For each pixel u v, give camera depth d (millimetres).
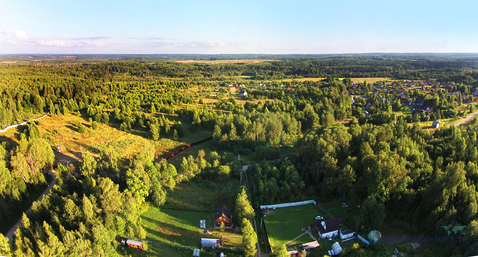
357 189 65438
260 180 72188
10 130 102688
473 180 62188
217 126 115125
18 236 46812
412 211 58219
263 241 57469
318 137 79625
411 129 100000
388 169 58438
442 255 49062
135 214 61219
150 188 69688
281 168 77938
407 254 50281
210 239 56250
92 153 97750
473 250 44531
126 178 70938
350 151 79875
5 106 111312
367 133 82875
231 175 83000
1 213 59375
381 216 54469
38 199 69250
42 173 75750
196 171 81562
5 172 64500
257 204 67875
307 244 53688
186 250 54750
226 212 63125
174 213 66125
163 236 58281
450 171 55188
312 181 75938
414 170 64438
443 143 84125
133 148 106500
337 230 56938
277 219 63000
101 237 51156
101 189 62406
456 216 50938
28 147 76875
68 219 54031
